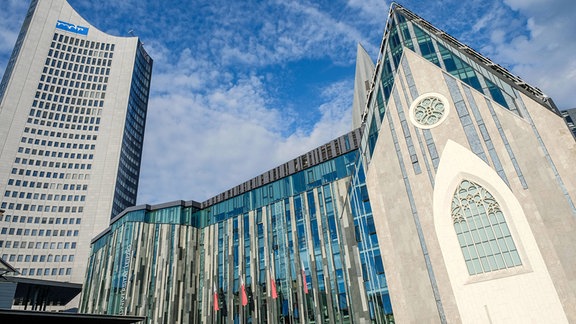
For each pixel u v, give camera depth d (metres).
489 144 36.66
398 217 38.84
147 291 58.09
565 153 32.72
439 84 42.31
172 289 58.75
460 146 38.00
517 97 37.09
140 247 62.25
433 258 35.16
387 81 47.12
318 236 51.06
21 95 123.50
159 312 56.25
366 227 44.66
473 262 33.50
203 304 59.12
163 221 66.06
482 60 42.56
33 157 116.81
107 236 72.38
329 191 53.53
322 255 49.19
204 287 60.88
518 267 31.47
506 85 38.28
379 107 46.69
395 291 36.97
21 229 105.50
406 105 43.38
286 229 55.28
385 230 40.19
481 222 34.50
